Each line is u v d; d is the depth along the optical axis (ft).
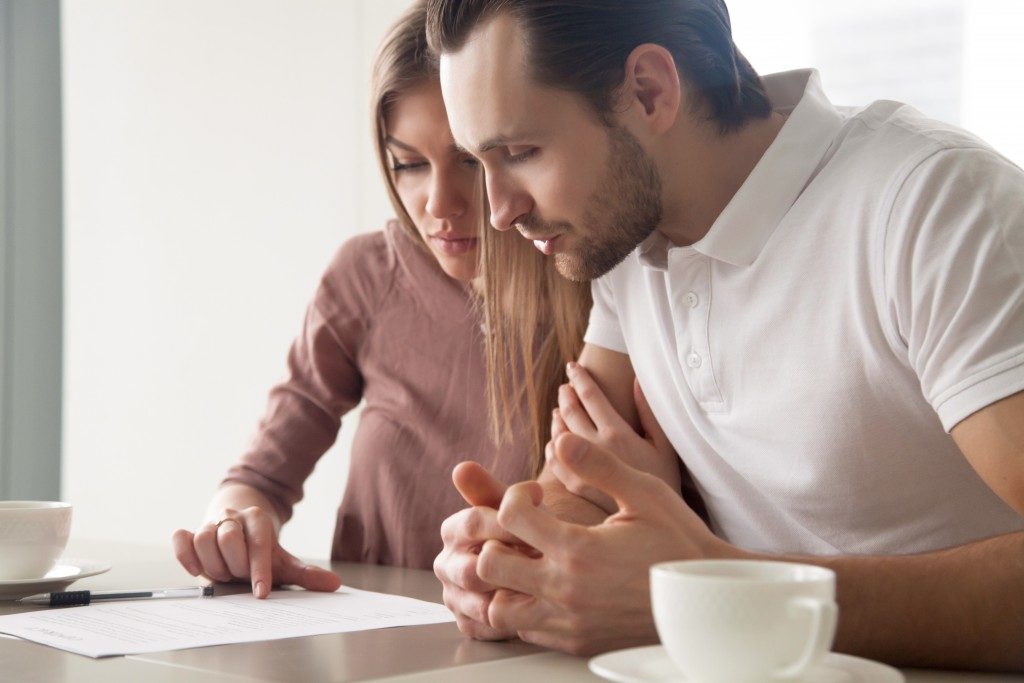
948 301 3.13
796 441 3.82
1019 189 3.23
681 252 3.93
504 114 3.43
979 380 2.98
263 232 9.65
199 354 9.95
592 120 3.50
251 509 4.34
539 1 3.42
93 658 2.97
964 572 2.79
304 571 4.20
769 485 4.01
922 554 2.89
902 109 3.71
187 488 9.99
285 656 2.99
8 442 10.00
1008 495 2.92
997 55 6.68
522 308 5.08
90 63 10.39
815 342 3.68
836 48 7.22
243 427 9.71
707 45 3.73
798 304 3.70
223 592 4.14
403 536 5.70
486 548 3.02
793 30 7.34
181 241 10.05
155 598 3.97
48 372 10.21
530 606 2.99
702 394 4.05
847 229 3.55
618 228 3.63
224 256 9.84
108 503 10.31
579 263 3.71
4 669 2.85
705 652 2.14
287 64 9.52
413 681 2.70
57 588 3.98
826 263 3.62
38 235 10.18
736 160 3.82
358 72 9.16
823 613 2.07
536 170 3.52
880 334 3.50
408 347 5.84
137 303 10.20
